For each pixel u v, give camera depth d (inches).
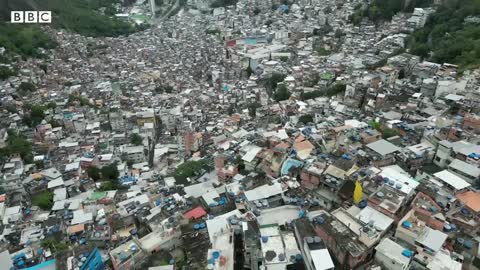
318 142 3184.1
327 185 2395.4
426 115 3663.9
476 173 2356.1
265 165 3026.6
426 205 2025.1
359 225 1887.3
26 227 2819.9
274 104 5315.0
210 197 2632.9
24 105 5767.7
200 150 4350.4
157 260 1957.4
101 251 2271.2
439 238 1750.7
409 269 1668.3
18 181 3580.2
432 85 4224.9
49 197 3319.4
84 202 3107.8
